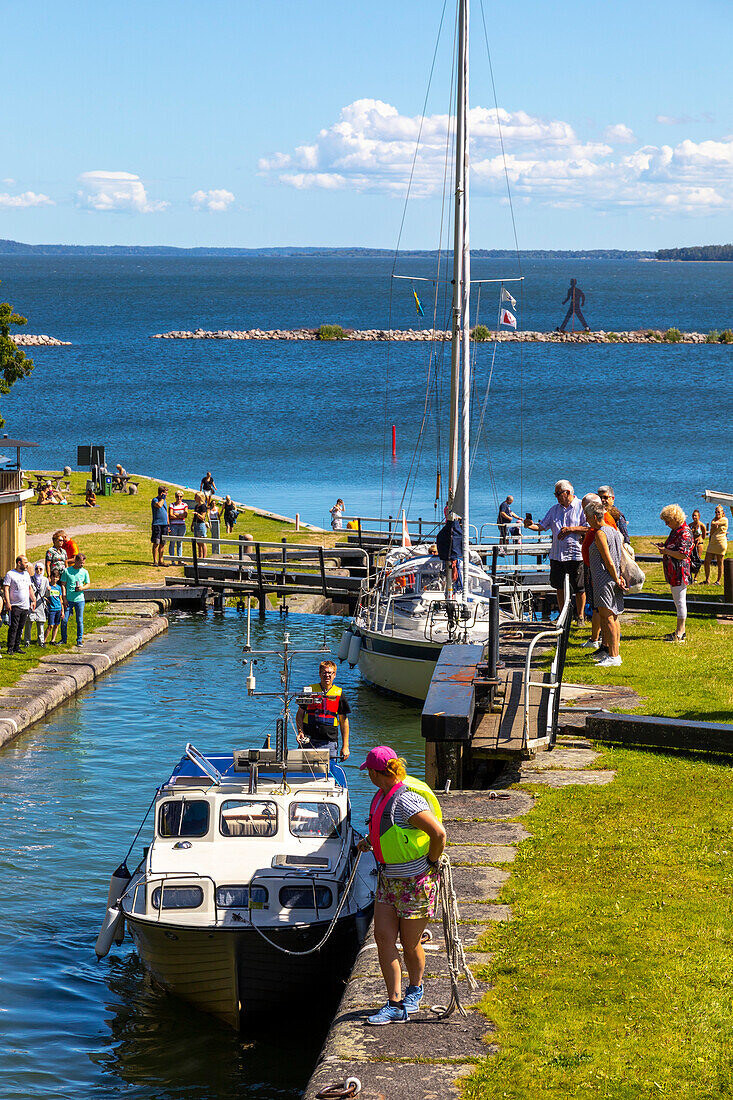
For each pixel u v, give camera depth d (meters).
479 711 15.47
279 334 193.25
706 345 190.88
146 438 81.06
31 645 27.53
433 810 8.16
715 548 31.17
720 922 9.77
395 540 39.53
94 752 20.62
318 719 15.35
